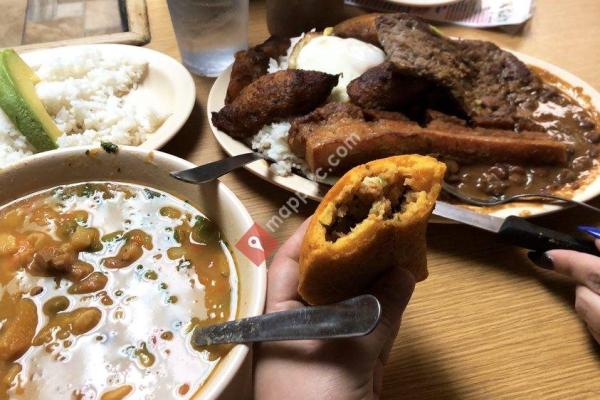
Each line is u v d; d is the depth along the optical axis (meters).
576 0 1.49
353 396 0.58
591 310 0.73
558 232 0.83
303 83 0.99
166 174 0.75
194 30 1.17
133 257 0.69
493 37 1.36
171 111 1.07
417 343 0.75
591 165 0.98
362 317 0.48
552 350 0.74
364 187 0.58
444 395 0.69
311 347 0.60
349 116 0.98
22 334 0.62
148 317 0.64
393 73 1.03
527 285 0.82
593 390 0.70
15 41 1.33
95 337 0.62
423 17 1.41
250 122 1.00
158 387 0.57
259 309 0.59
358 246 0.54
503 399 0.69
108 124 1.06
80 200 0.75
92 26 1.38
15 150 1.00
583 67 1.26
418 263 0.65
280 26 1.33
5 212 0.74
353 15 1.42
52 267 0.67
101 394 0.57
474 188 0.94
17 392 0.58
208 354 0.60
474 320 0.78
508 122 1.02
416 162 0.59
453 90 1.03
